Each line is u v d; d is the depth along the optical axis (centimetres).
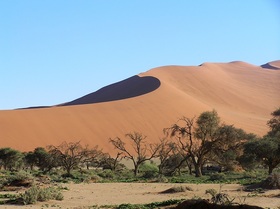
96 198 3080
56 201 2847
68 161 6450
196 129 6147
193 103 13125
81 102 17162
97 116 11062
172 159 6594
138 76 16162
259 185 3525
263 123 13600
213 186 3834
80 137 10144
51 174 6038
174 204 2434
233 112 14500
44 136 9850
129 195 3269
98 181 4994
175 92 13450
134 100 12369
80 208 2511
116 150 10112
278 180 3406
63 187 3922
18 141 9488
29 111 10644
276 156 5212
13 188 3741
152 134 10981
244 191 3294
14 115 10269
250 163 5400
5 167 7644
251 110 15550
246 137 6184
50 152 6844
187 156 6056
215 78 17175
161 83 14025
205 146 5972
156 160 10656
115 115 11281
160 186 4131
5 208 2503
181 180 4888
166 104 12369
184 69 16938
